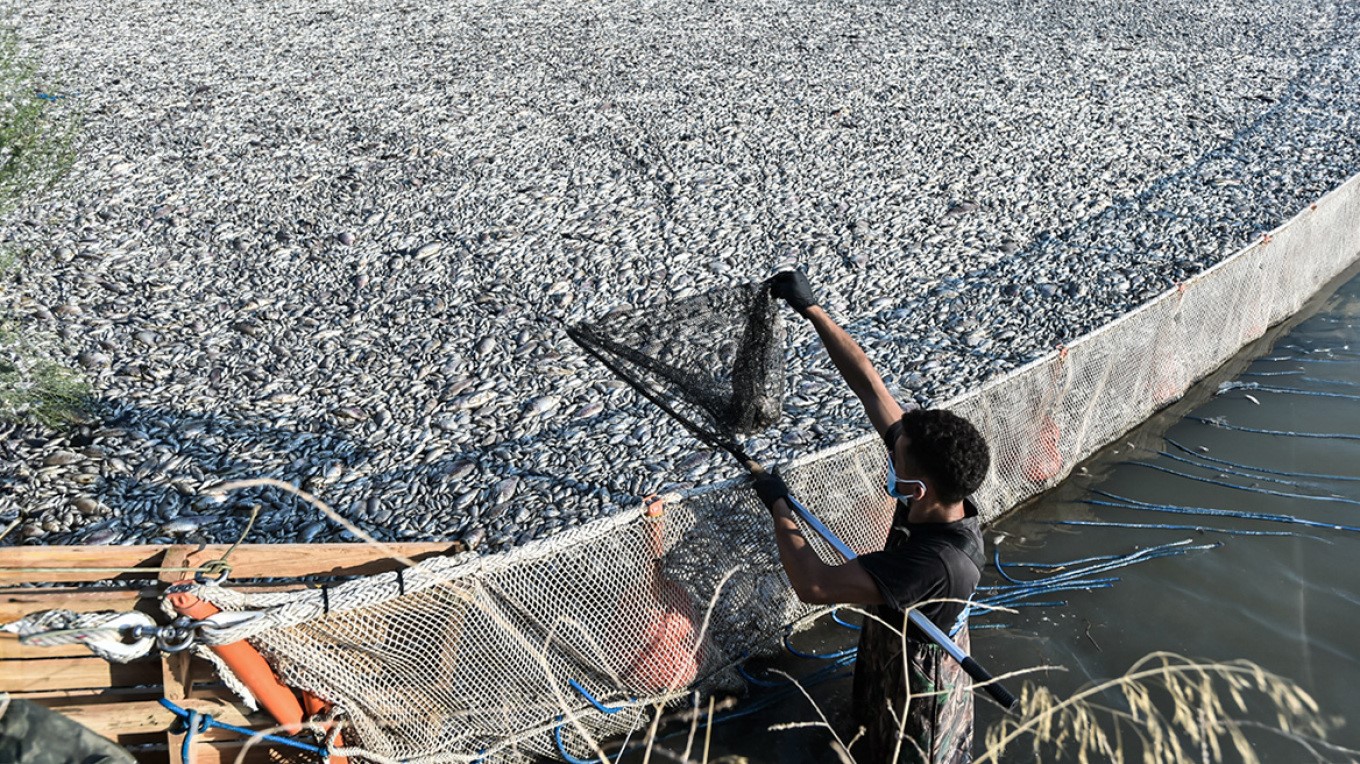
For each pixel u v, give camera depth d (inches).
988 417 222.2
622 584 166.4
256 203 352.2
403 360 272.7
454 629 151.9
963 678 148.6
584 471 230.5
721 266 322.0
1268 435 268.1
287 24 556.7
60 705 136.3
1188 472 252.8
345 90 456.1
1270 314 318.7
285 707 140.8
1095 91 485.4
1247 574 216.8
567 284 309.7
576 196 364.5
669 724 176.7
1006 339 286.5
